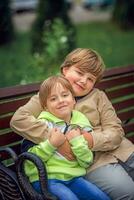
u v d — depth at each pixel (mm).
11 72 9016
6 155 2758
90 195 2445
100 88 3246
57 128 2508
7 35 12703
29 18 17609
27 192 2363
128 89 3451
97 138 2520
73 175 2461
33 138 2514
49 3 10742
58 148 2473
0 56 11164
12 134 2809
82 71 2674
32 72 6246
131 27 15367
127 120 3457
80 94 2711
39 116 2594
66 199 2338
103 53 11484
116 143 2605
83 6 21891
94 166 2572
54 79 2555
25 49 11844
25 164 2465
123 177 2521
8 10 12594
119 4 15641
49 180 2424
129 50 11961
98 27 15820
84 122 2625
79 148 2426
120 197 2488
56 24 7949
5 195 2482
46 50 7324
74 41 9656
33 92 2910
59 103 2529
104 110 2738
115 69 3350
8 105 2809
